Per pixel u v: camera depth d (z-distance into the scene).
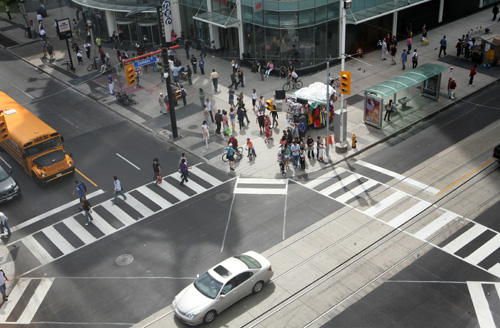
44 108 42.75
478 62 44.59
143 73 47.72
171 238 26.98
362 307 21.80
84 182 32.62
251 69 46.38
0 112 30.00
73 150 36.34
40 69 50.12
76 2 54.66
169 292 23.47
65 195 31.52
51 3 65.69
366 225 26.70
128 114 40.69
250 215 28.23
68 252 26.67
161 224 28.16
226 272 22.05
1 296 24.20
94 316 22.50
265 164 32.91
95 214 29.50
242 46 46.84
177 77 44.06
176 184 31.69
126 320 22.14
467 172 30.47
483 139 33.72
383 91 34.91
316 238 26.02
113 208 29.88
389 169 31.47
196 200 29.98
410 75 36.72
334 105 39.28
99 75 47.97
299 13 42.25
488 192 28.59
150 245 26.62
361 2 44.94
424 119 36.97
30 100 44.16
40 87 46.53
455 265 23.75
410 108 37.97
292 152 31.58
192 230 27.45
